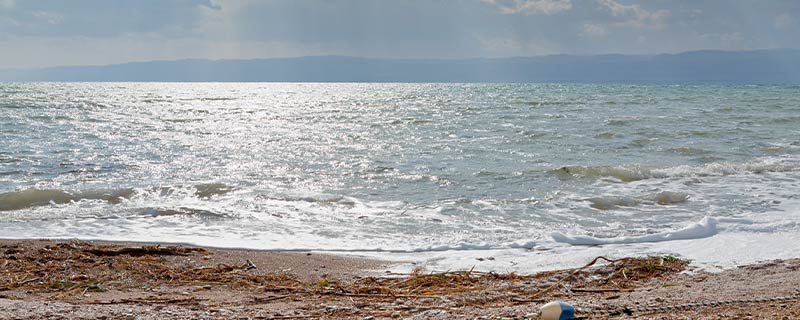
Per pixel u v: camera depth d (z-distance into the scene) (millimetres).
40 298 6898
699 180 16281
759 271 7891
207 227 11594
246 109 44438
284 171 17891
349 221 12031
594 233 10906
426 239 10672
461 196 14367
